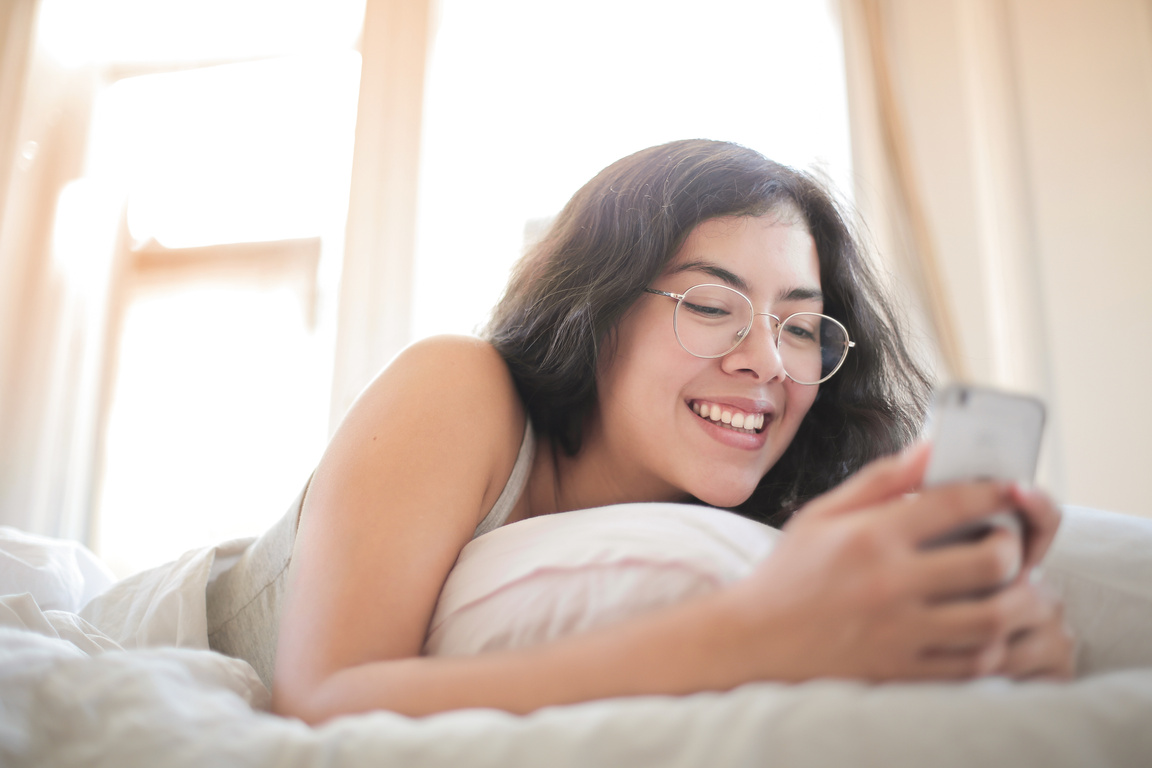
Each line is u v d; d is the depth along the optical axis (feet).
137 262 8.89
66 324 8.84
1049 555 2.02
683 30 8.02
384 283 7.91
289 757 1.28
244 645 2.80
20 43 9.27
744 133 7.64
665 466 2.81
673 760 1.15
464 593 1.91
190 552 3.02
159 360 8.55
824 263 3.25
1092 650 1.83
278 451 8.09
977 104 7.13
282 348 8.32
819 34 7.66
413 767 1.22
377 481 2.11
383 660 1.84
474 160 8.18
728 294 2.70
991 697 1.19
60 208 9.09
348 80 8.83
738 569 1.67
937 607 1.29
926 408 3.77
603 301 2.77
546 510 3.08
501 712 1.40
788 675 1.32
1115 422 6.33
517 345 2.91
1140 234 6.57
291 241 8.57
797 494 3.59
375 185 8.11
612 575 1.71
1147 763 1.10
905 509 1.31
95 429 8.54
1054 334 6.58
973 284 6.82
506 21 8.42
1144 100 6.79
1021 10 7.23
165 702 1.43
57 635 2.19
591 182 3.18
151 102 9.29
